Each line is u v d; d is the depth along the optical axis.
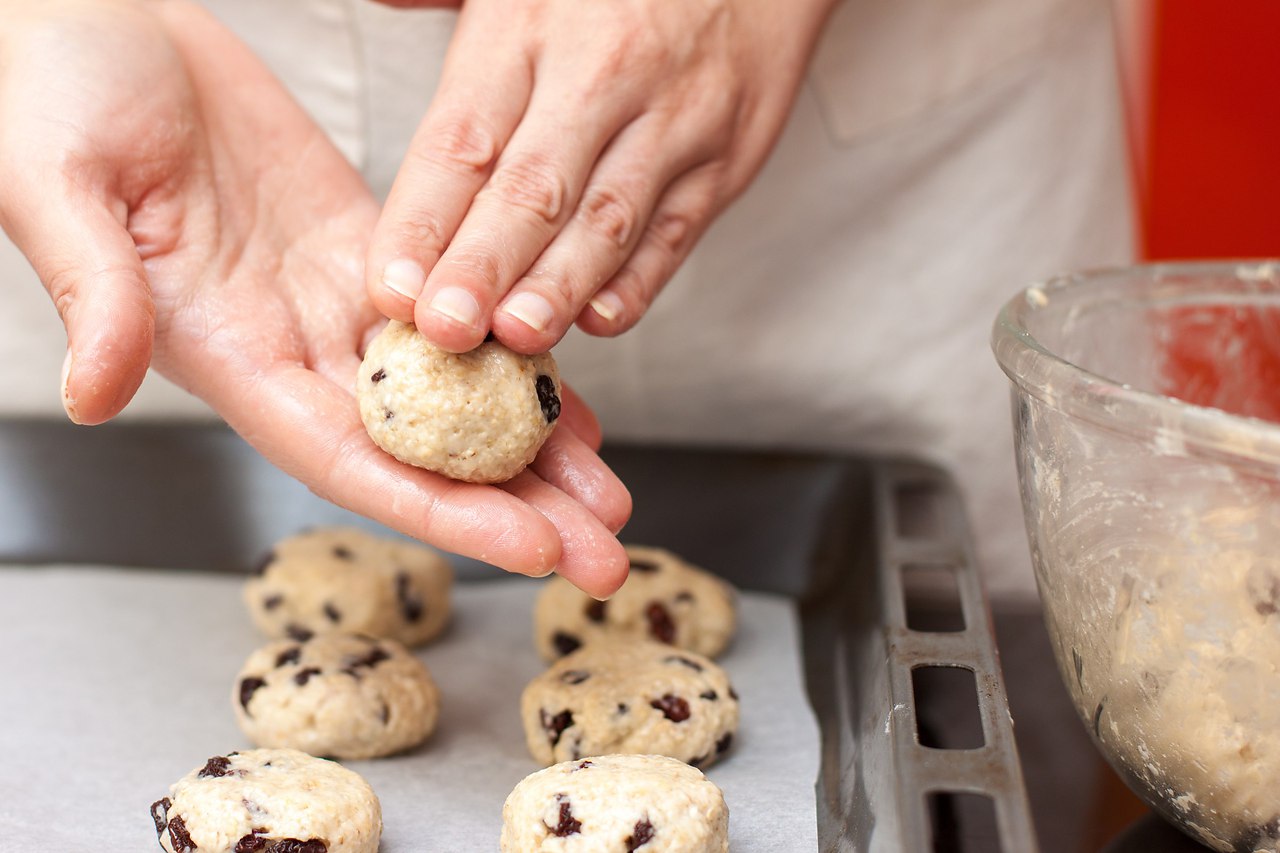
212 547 0.60
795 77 0.50
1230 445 0.37
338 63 0.60
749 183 0.51
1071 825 0.45
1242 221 0.88
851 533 0.57
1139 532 0.40
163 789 0.46
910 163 0.63
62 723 0.50
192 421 0.66
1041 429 0.42
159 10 0.50
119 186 0.45
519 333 0.41
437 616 0.56
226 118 0.49
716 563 0.59
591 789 0.42
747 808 0.45
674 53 0.45
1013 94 0.63
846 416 0.66
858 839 0.41
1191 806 0.40
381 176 0.62
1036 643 0.55
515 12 0.44
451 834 0.44
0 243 0.63
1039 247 0.64
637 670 0.49
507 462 0.42
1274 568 0.38
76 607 0.57
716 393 0.66
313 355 0.46
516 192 0.42
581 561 0.42
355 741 0.48
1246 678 0.38
